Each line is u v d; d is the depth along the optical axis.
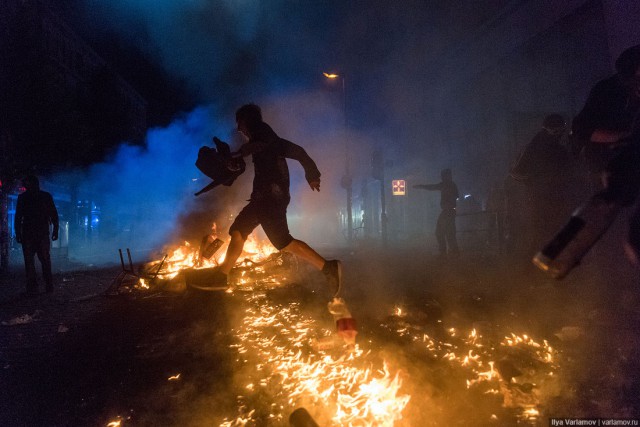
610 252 4.45
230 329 4.33
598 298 4.52
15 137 15.76
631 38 8.27
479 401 2.45
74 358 3.73
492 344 3.35
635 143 1.83
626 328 3.49
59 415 2.64
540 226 5.43
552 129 5.30
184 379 3.07
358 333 3.77
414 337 3.59
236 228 3.83
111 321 5.07
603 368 2.79
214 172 3.77
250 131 3.87
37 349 4.07
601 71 11.07
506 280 6.17
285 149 3.81
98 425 2.48
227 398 2.70
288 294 5.81
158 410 2.61
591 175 4.20
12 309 6.18
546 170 5.34
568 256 1.73
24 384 3.19
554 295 4.81
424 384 2.66
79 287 8.41
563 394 2.49
